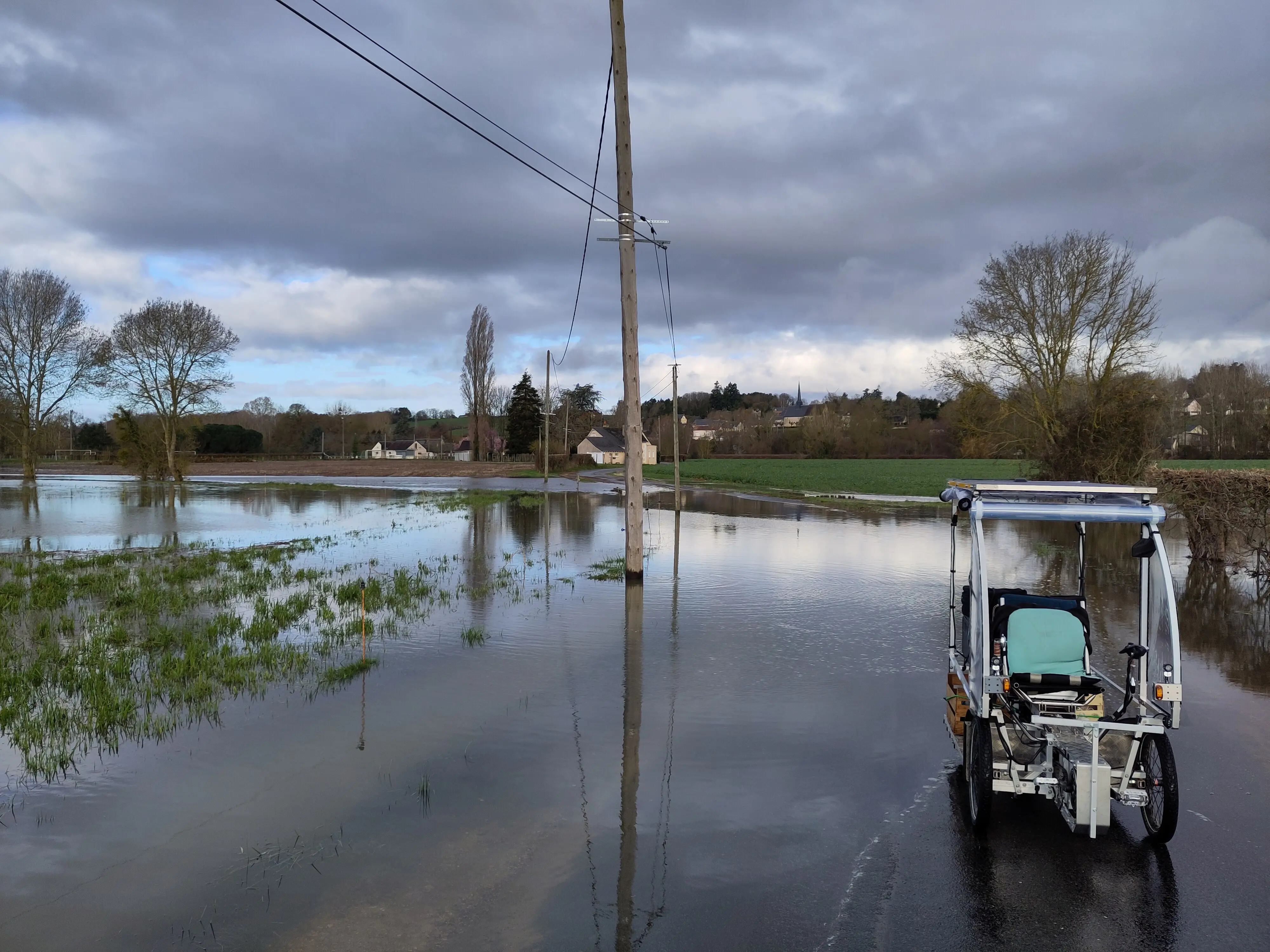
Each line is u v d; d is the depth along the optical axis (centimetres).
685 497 4294
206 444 10756
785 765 704
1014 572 1744
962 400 4047
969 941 452
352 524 2927
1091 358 3644
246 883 509
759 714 834
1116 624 1230
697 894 500
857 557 1989
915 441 10031
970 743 615
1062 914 480
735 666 1013
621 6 1520
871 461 9475
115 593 1490
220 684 926
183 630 1186
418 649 1087
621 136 1543
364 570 1786
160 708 841
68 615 1298
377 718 814
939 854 552
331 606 1376
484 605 1388
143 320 5588
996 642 579
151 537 2544
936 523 2862
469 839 567
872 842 568
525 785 658
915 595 1487
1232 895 501
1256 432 6500
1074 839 576
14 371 5044
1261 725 808
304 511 3578
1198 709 859
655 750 736
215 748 732
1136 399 3388
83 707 841
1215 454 6588
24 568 1791
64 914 474
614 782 666
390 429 15938
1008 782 572
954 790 659
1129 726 548
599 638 1156
